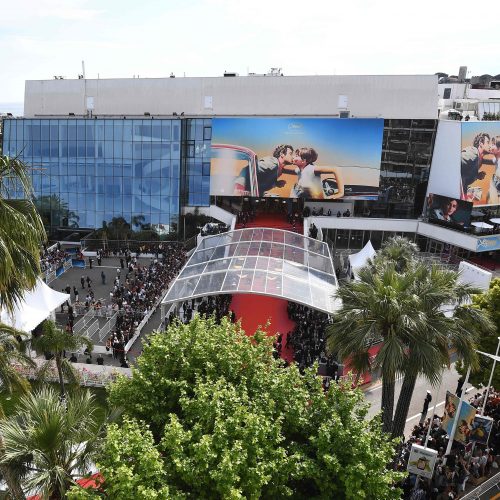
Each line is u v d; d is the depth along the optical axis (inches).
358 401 527.2
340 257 1814.7
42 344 799.7
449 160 1909.4
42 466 425.7
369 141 1961.1
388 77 2225.6
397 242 1274.6
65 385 917.8
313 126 1956.2
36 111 2409.0
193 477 408.5
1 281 414.6
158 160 2028.8
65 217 2101.4
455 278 721.6
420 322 603.2
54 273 1608.0
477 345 756.6
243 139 1984.5
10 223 416.8
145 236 2082.9
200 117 2021.4
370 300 639.1
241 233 1449.3
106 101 2368.4
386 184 2068.2
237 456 410.3
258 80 2269.9
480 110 2593.5
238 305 1331.2
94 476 485.7
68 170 2057.1
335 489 439.5
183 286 1097.4
